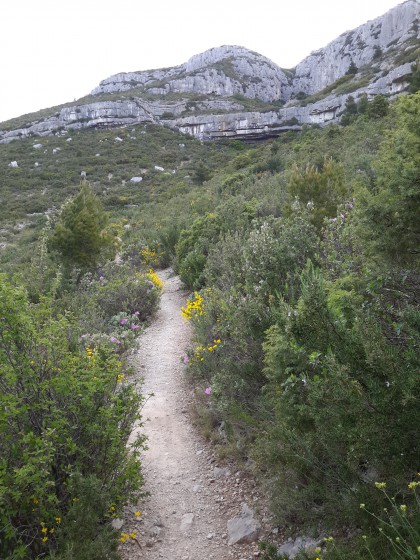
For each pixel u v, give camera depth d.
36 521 2.73
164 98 94.31
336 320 2.73
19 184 48.28
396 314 2.93
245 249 6.31
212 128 75.44
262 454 3.53
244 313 4.71
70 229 13.15
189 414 5.48
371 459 2.53
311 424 3.09
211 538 3.37
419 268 3.19
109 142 68.56
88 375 3.32
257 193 18.30
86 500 2.81
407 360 2.41
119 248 15.91
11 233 32.38
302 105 72.25
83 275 12.45
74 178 51.06
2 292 2.98
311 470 3.07
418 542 2.09
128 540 3.35
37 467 2.67
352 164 13.21
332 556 2.40
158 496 3.95
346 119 39.09
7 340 2.95
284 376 3.32
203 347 6.07
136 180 49.41
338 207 6.42
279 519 3.15
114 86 110.69
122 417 3.54
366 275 3.29
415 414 2.28
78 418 3.16
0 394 2.85
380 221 3.27
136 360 7.26
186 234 14.87
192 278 11.41
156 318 9.80
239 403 4.54
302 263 5.58
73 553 2.62
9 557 2.50
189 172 51.94
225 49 112.94
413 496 2.40
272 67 108.81
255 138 74.31
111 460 3.22
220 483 4.04
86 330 7.08
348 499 2.62
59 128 79.38
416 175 2.96
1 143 75.25
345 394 2.41
